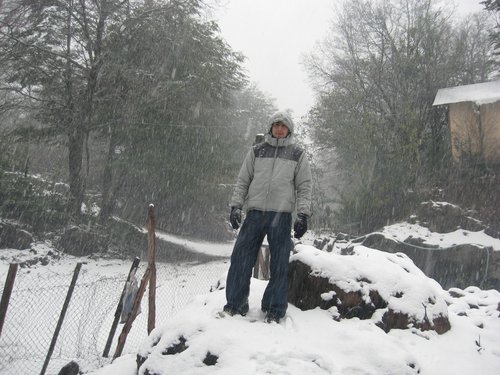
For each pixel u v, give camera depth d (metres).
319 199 24.25
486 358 3.67
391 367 2.95
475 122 19.06
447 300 5.64
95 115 20.33
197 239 25.50
